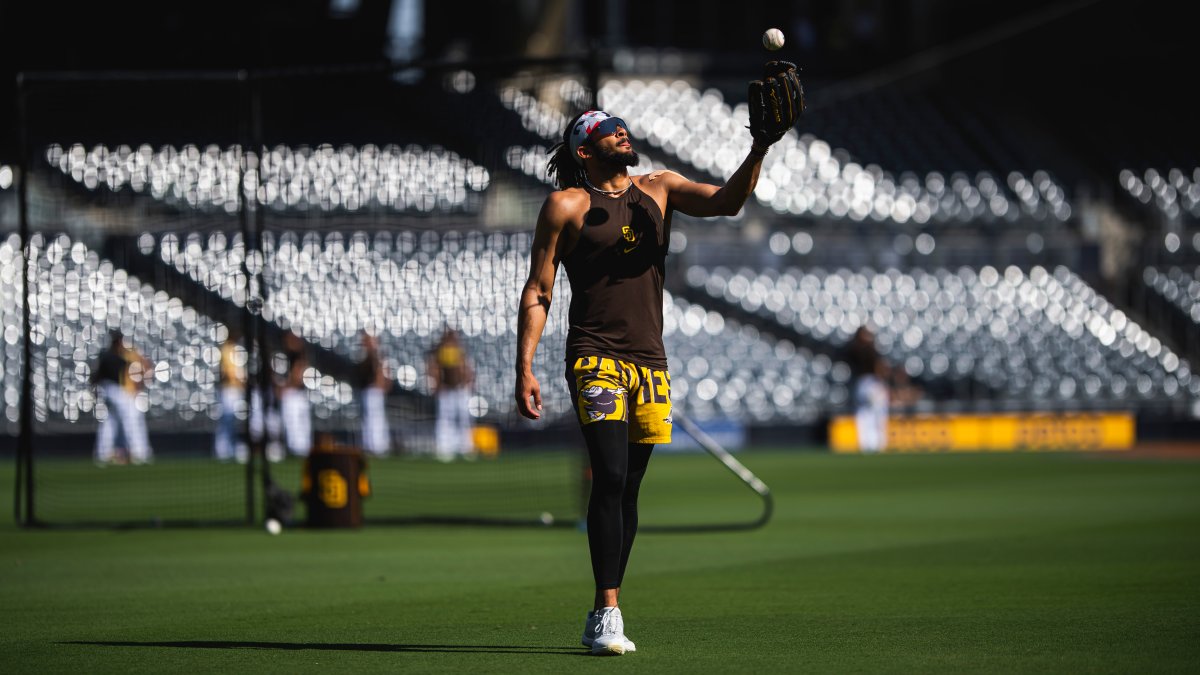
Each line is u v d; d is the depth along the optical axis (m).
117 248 52.81
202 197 53.81
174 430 89.06
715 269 115.56
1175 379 114.19
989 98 139.12
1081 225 123.56
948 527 44.53
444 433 83.31
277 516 46.28
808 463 83.00
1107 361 115.00
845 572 33.38
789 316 114.25
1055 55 136.12
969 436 101.19
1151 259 118.38
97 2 96.00
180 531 45.53
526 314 21.83
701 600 28.73
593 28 140.38
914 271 118.56
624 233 21.83
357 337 86.88
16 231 95.62
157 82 45.84
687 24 141.75
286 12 103.44
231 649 23.20
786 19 143.25
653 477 71.38
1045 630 24.14
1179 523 44.91
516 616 26.83
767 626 25.02
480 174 51.25
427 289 53.41
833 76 143.25
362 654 22.48
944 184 126.38
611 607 21.92
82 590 31.42
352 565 35.94
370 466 76.88
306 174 50.50
